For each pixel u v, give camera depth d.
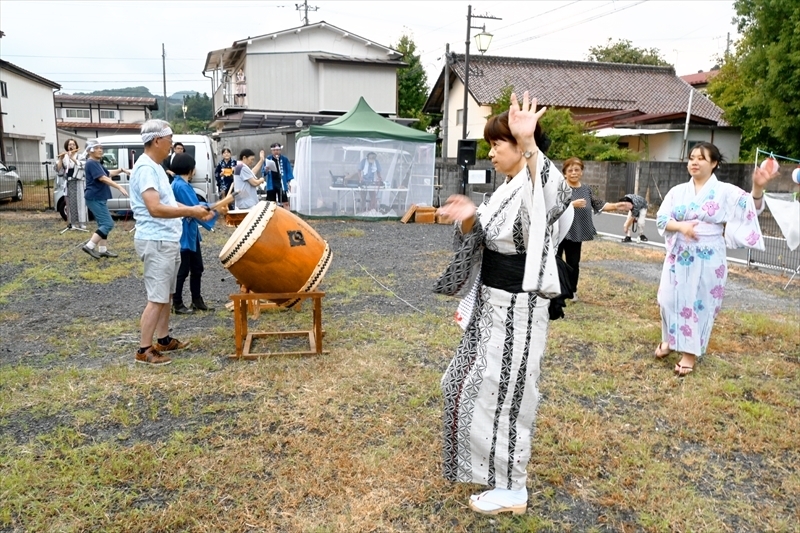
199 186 13.41
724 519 2.70
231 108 24.84
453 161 23.47
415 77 37.34
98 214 8.42
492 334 2.45
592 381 4.15
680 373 4.30
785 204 6.16
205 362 4.42
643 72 30.80
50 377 4.14
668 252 4.34
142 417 3.56
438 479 2.93
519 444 2.56
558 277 2.33
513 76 28.08
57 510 2.66
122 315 5.79
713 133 22.81
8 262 8.31
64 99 46.72
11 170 17.09
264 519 2.63
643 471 3.05
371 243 10.54
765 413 3.67
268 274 4.39
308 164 13.95
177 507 2.69
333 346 4.82
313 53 25.00
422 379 4.11
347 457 3.10
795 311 6.37
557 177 2.26
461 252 2.41
